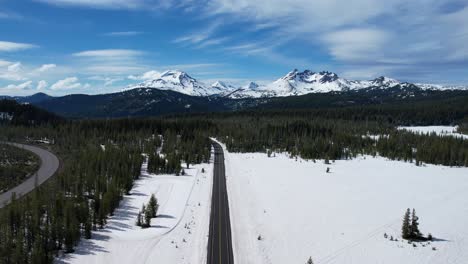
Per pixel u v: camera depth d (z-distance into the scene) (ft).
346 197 381.81
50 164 473.26
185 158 584.40
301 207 342.23
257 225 293.43
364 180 476.54
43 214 258.78
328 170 532.73
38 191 292.81
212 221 299.99
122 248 239.09
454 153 634.02
